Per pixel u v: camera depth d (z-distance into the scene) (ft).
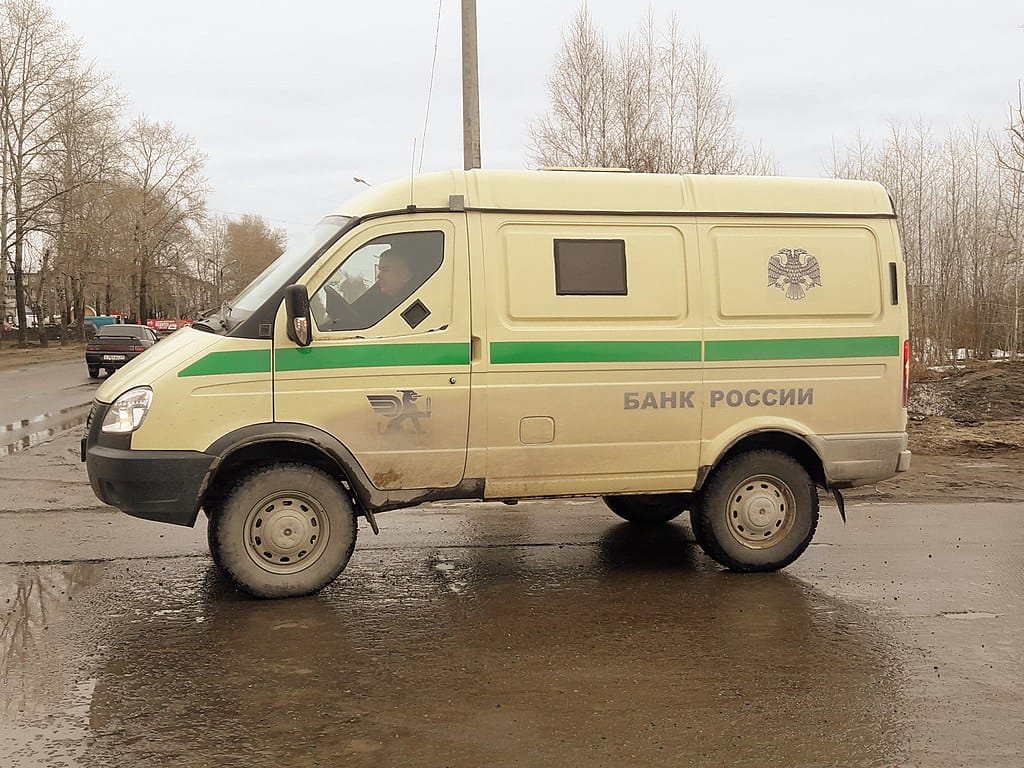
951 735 13.38
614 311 20.51
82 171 157.79
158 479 18.33
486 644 16.98
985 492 31.37
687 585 20.86
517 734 13.33
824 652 16.69
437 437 19.66
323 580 19.45
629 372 20.57
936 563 22.80
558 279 20.21
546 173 20.61
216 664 15.89
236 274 335.67
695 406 20.99
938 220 92.68
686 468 21.09
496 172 20.33
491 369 19.83
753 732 13.44
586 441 20.45
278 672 15.56
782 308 21.45
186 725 13.53
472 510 28.68
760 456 21.59
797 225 21.63
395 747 12.89
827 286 21.72
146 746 12.86
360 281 19.44
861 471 21.99
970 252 91.20
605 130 88.43
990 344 89.35
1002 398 52.90
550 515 28.04
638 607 19.24
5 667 15.70
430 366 19.54
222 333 19.02
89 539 24.29
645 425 20.74
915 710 14.23
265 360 18.79
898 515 28.12
